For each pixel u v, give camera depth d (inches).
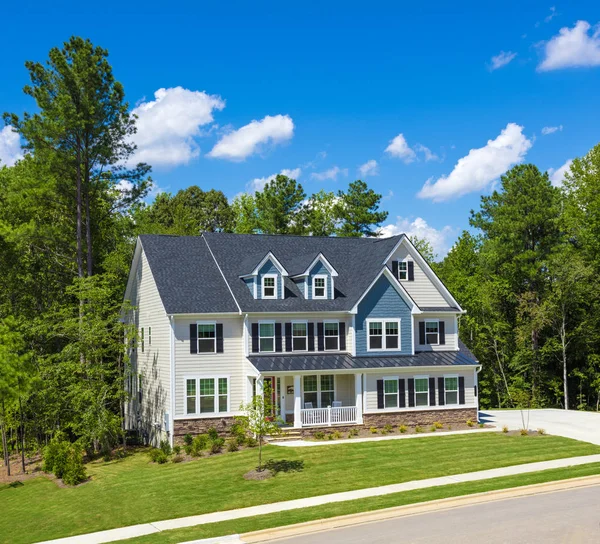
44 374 1599.4
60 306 1924.2
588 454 1290.6
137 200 2124.8
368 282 1697.8
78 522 1022.4
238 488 1116.5
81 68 1839.3
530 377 2583.7
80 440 1589.6
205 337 1579.7
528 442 1422.2
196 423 1546.5
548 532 791.1
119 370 1721.2
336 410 1594.5
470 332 2637.8
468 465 1206.9
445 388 1717.5
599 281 2396.7
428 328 1791.3
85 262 2116.1
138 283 1854.1
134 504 1077.8
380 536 804.6
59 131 1822.1
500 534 790.5
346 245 1951.3
